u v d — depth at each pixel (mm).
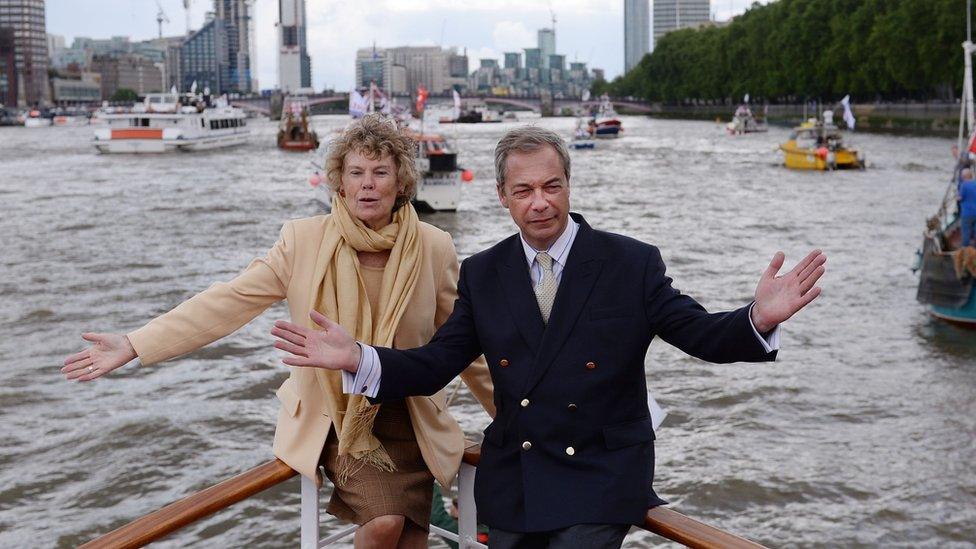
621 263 3594
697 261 29828
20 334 21312
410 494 4027
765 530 11664
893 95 105688
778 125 129625
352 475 3990
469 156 79188
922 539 11352
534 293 3631
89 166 72188
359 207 3938
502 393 3641
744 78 143125
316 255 4004
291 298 4020
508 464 3633
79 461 13812
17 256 31750
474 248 33688
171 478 13289
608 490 3465
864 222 37594
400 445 4105
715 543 3344
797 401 15953
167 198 49562
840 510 12086
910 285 24938
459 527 4289
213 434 14820
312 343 3514
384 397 3582
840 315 21703
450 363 3688
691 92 171250
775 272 3289
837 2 109125
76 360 3771
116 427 15008
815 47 112938
